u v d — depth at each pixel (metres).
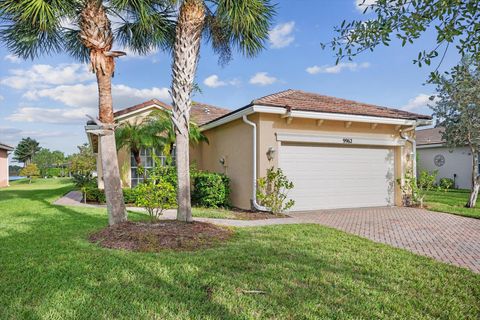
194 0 7.63
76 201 14.38
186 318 3.38
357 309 3.66
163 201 8.03
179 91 7.71
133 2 6.82
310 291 4.13
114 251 5.79
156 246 6.11
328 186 12.17
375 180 12.96
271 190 10.98
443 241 7.07
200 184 12.48
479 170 20.56
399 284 4.45
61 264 4.99
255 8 7.48
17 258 5.33
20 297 3.80
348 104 13.17
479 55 3.19
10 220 9.20
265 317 3.44
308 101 12.34
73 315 3.40
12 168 59.69
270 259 5.43
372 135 12.66
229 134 13.43
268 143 11.10
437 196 16.92
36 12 6.26
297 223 9.08
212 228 7.45
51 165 48.75
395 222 9.40
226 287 4.21
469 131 12.40
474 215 10.60
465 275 4.84
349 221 9.57
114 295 3.91
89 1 7.01
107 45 7.34
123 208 7.71
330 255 5.75
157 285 4.27
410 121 12.53
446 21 3.03
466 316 3.57
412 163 13.33
